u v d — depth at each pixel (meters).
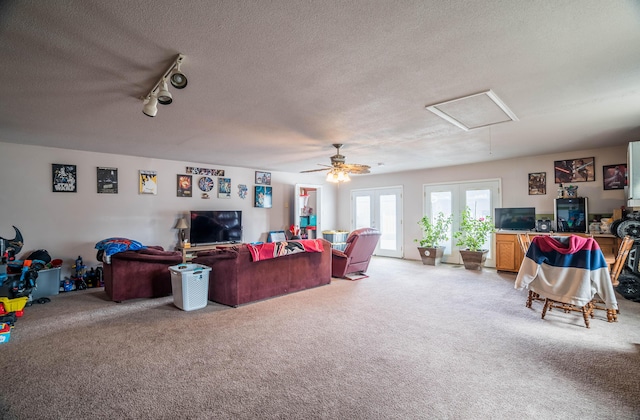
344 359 2.50
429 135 4.18
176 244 6.19
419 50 1.99
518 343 2.78
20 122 3.51
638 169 3.59
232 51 1.99
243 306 3.90
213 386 2.12
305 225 8.24
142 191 5.76
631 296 4.01
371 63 2.16
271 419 1.78
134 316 3.54
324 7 1.55
